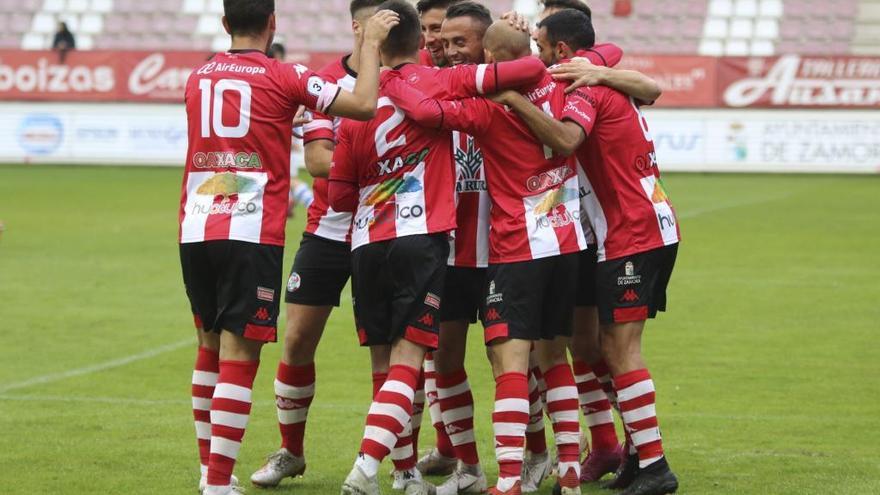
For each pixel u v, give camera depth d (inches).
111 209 2844.5
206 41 4840.1
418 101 770.8
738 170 3986.2
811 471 882.1
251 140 789.2
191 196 801.6
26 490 825.5
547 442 1007.6
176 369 1272.1
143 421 1045.2
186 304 1654.8
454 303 848.3
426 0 885.2
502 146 791.7
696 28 4687.5
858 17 4660.4
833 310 1600.6
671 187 3506.4
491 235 803.4
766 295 1716.3
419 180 791.7
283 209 805.2
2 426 1023.0
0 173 3855.8
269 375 1255.5
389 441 771.4
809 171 3946.9
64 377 1228.5
